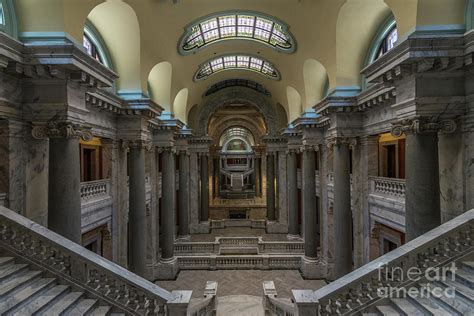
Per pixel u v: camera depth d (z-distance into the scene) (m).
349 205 12.78
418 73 7.31
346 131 12.74
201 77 21.03
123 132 12.80
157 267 16.66
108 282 6.18
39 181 7.96
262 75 22.03
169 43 14.06
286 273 17.27
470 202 7.31
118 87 12.46
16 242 6.31
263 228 28.36
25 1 7.21
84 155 13.52
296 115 21.47
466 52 6.58
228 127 41.00
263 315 11.09
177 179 25.94
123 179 13.29
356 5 10.71
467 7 7.09
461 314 4.89
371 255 12.64
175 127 17.22
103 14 10.77
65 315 5.37
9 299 5.12
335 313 5.93
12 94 7.14
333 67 12.55
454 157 7.72
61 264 6.22
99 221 11.77
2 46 6.24
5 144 7.18
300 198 25.05
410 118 7.51
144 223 13.04
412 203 7.58
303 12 12.60
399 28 7.74
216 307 11.22
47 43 7.10
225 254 20.59
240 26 15.71
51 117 7.41
